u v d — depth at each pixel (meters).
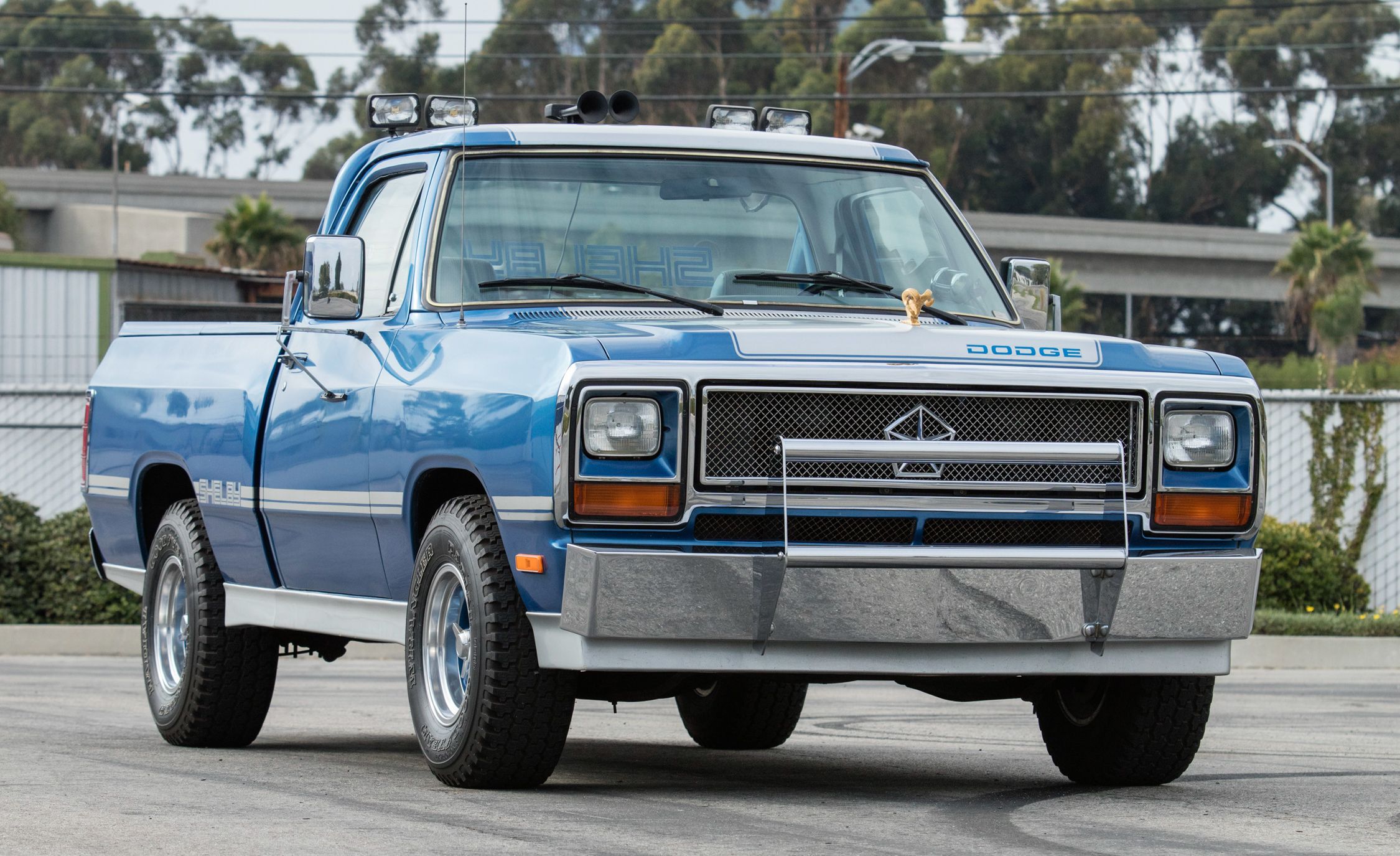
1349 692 25.91
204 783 13.72
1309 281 151.38
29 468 37.69
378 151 15.95
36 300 67.19
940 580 11.86
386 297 14.88
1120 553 12.18
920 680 13.64
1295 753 17.14
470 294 14.11
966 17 128.12
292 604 15.84
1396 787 14.10
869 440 11.87
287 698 23.72
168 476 18.09
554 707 12.44
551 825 11.40
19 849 10.62
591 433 11.60
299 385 15.20
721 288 14.41
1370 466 39.47
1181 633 12.46
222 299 79.69
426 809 12.08
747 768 15.70
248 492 15.72
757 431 11.77
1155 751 13.68
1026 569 12.00
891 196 15.55
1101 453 12.21
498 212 14.44
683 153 15.01
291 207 191.12
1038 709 14.68
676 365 11.68
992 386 12.05
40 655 31.34
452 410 12.77
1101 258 169.25
